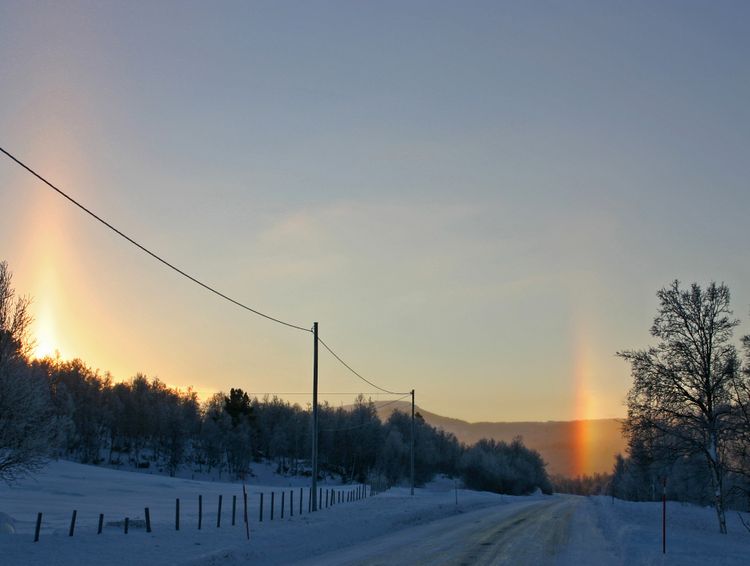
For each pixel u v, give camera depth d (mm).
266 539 25375
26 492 52625
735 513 54719
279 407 162250
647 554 21344
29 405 28203
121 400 141625
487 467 145750
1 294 29234
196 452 139750
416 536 30531
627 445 40250
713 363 37156
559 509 54812
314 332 43094
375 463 138000
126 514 37875
